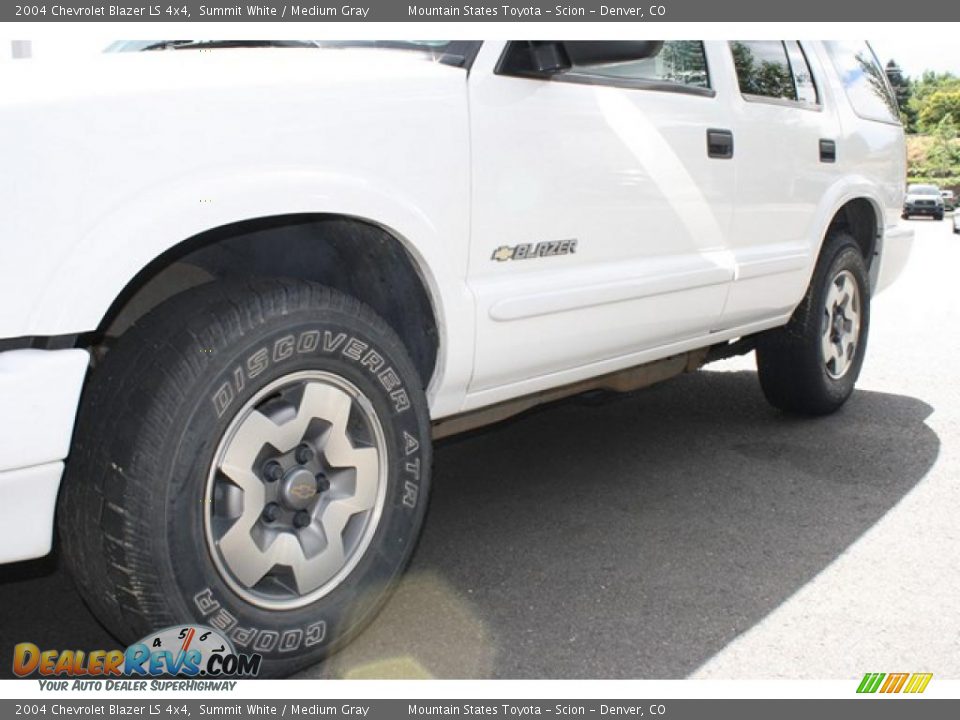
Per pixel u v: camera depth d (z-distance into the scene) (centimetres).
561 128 296
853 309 493
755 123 388
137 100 207
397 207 250
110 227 202
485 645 269
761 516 364
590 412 509
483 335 279
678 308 351
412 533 265
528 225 289
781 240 414
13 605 291
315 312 235
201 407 216
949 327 795
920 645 271
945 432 472
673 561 324
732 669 258
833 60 476
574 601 296
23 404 194
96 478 213
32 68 219
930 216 3788
